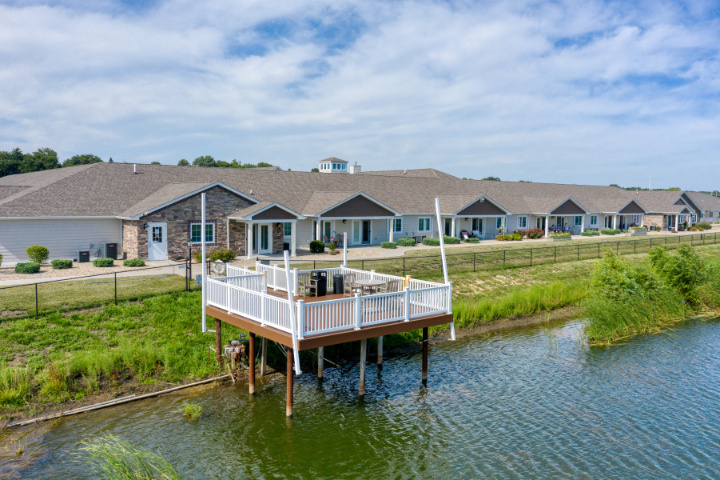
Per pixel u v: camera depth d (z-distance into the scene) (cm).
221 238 3572
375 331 1611
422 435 1468
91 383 1611
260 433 1455
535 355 2152
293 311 1447
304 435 1453
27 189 3716
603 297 2602
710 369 1986
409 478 1259
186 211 3397
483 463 1327
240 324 1689
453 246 4600
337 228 4428
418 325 1723
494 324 2608
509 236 5291
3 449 1311
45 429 1416
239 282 1916
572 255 4181
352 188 4966
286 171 5009
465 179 6431
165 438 1402
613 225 6762
